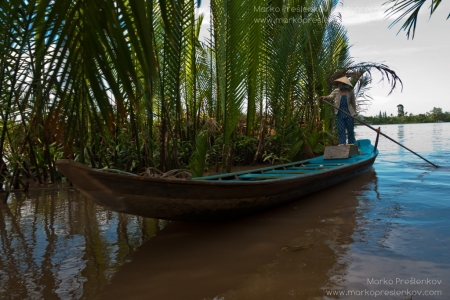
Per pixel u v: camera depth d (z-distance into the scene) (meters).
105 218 4.06
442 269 2.47
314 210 4.15
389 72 7.40
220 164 8.30
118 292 2.29
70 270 2.63
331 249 2.89
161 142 6.23
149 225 3.74
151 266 2.68
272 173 5.30
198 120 8.20
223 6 6.64
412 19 3.96
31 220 4.04
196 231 3.50
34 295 2.26
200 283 2.38
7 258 2.88
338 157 6.79
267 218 3.87
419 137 17.39
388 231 3.29
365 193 4.97
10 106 4.80
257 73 7.72
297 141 9.10
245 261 2.71
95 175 2.50
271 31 8.14
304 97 9.53
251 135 9.27
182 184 2.97
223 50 6.71
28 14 1.86
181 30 5.64
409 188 5.20
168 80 6.15
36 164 6.16
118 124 2.63
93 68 1.99
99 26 1.86
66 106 2.14
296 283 2.33
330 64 9.71
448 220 3.57
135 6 1.71
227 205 3.42
